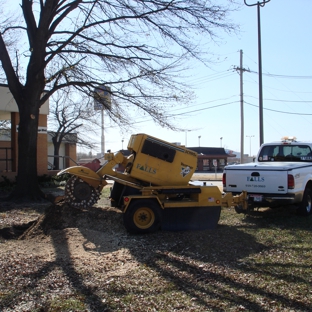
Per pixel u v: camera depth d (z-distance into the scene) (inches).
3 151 1160.2
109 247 279.4
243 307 171.5
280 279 205.5
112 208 361.7
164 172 326.3
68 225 335.0
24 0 530.0
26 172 524.4
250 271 218.5
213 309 170.1
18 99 530.0
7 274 211.2
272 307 171.8
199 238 287.9
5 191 644.7
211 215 325.7
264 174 369.1
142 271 218.7
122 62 525.3
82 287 194.7
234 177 386.3
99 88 544.4
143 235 304.8
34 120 532.4
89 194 340.2
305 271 217.6
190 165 331.6
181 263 233.3
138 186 319.6
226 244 272.4
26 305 172.9
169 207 317.1
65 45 525.0
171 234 304.8
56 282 201.3
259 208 449.4
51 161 1491.1
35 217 406.3
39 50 519.2
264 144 468.8
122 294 186.2
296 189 364.8
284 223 354.9
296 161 444.8
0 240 314.0
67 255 259.4
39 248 283.1
